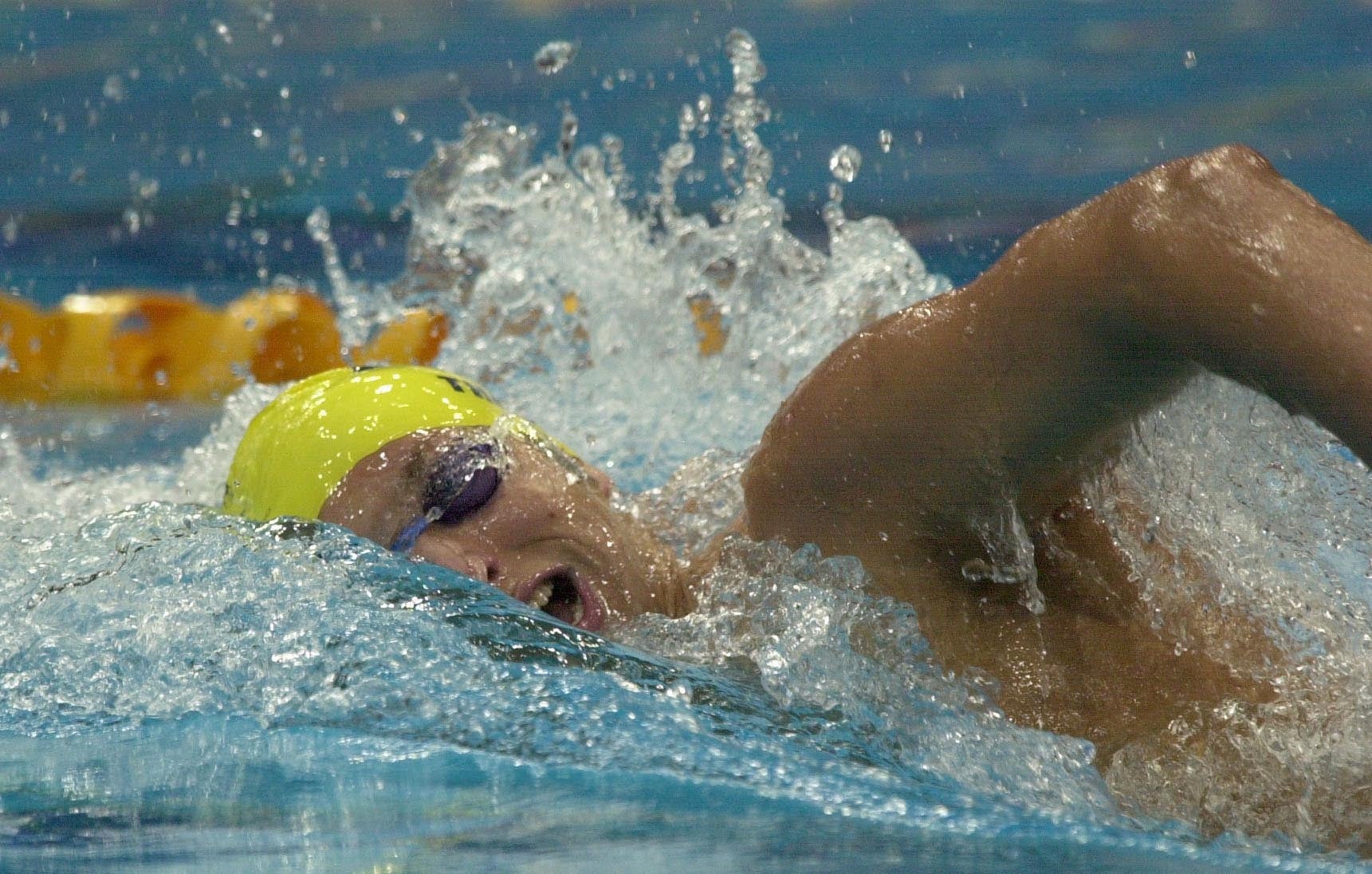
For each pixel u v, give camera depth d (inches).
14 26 1188.5
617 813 177.0
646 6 1207.6
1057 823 178.1
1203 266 180.7
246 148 982.4
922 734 206.2
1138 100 973.2
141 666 233.6
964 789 192.4
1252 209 180.5
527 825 172.4
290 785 191.5
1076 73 1031.6
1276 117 925.2
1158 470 221.6
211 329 711.1
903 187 856.3
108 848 168.2
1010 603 226.2
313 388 280.4
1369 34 1046.4
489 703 211.9
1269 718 209.0
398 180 920.9
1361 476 215.9
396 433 258.4
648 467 429.7
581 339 510.9
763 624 229.8
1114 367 199.5
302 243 844.6
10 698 231.0
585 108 978.1
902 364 219.9
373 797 185.6
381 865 158.7
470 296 527.2
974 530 223.6
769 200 478.0
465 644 224.2
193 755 206.2
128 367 706.2
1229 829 195.2
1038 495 221.9
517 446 259.1
